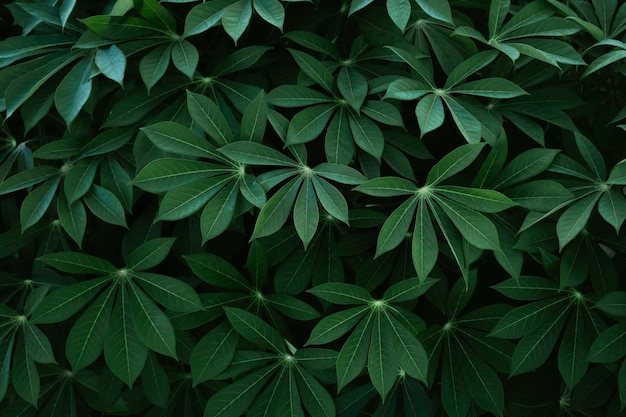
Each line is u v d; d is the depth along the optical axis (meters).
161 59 1.73
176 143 1.69
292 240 1.79
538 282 1.75
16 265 1.91
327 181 1.73
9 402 1.86
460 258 1.68
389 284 1.81
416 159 1.86
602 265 1.75
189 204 1.68
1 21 1.93
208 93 1.77
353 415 1.79
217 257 1.74
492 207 1.66
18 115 1.88
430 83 1.73
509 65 1.79
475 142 1.68
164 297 1.71
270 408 1.75
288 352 1.77
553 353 1.89
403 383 1.81
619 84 1.88
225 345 1.74
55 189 1.76
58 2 1.83
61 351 1.82
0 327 1.75
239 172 1.71
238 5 1.71
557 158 1.74
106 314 1.72
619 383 1.72
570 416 1.86
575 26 1.76
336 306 1.86
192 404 1.83
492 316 1.78
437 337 1.79
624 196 1.71
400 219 1.68
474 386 1.78
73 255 1.71
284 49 1.86
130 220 1.88
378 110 1.73
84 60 1.75
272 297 1.78
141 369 1.71
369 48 1.80
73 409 1.81
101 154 1.77
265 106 1.69
